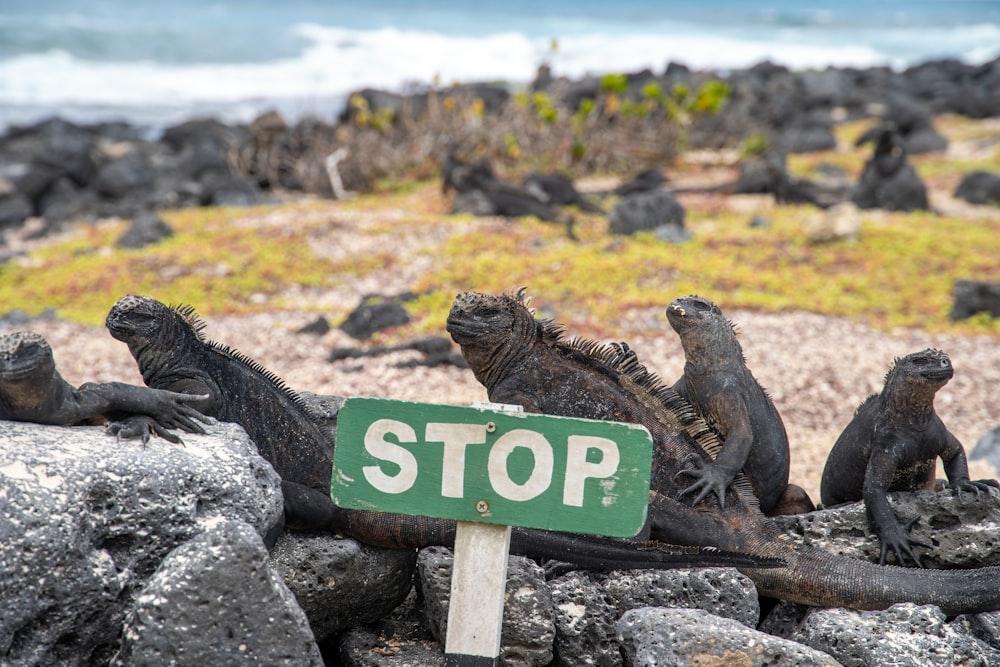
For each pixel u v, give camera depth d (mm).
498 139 22547
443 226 17188
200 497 3971
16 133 28000
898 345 11992
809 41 75812
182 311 5070
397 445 3576
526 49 63688
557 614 4348
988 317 13031
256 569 3686
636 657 4062
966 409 10000
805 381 10711
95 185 22641
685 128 25391
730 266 14914
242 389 4879
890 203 19250
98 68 46438
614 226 16906
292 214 18844
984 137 28766
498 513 3535
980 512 4785
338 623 4574
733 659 3943
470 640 3623
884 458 4867
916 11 108812
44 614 3674
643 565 4469
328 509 4531
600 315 12664
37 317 13359
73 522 3699
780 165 19938
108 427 4098
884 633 4191
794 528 4879
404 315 12719
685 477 4812
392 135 23578
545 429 3502
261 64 52094
